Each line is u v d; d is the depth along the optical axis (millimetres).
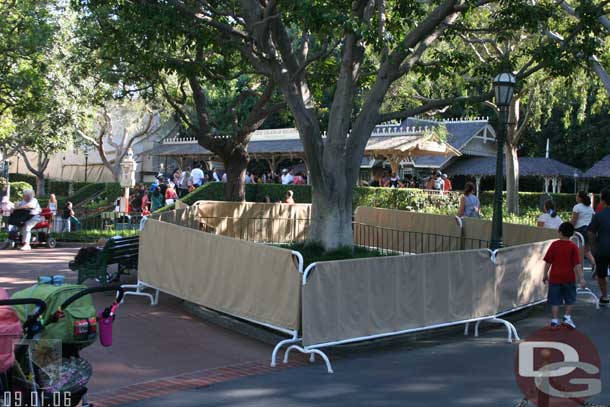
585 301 12453
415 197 26391
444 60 13719
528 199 33375
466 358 8477
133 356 8125
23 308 5527
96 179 54938
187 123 19516
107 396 6668
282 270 8359
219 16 13875
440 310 9391
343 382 7363
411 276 9070
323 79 17078
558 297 9961
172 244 10602
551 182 43062
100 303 10992
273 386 7164
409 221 16328
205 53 18406
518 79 12609
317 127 11984
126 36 15750
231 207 16453
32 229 18891
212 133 20406
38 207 18625
